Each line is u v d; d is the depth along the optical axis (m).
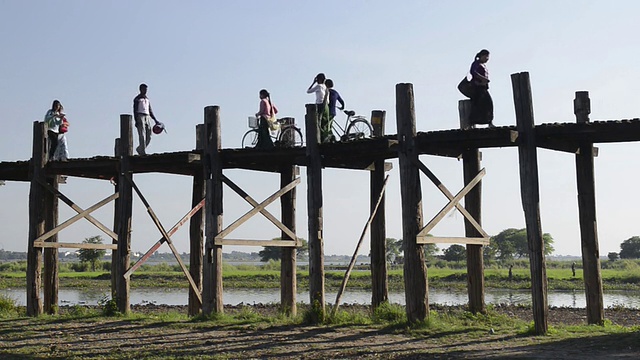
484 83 17.06
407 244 16.66
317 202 18.31
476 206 18.75
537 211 15.42
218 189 19.59
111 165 21.39
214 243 19.22
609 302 35.41
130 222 21.23
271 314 26.64
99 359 13.98
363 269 87.56
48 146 22.53
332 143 18.11
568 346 13.76
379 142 17.34
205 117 19.75
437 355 13.30
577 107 17.30
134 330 18.05
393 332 16.42
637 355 12.40
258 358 13.68
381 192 19.78
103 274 65.31
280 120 21.09
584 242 17.55
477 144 17.08
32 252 21.91
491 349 13.77
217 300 19.55
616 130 15.05
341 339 15.73
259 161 20.00
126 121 21.11
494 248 112.56
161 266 82.81
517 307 29.05
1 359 14.08
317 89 19.41
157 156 20.36
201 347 15.17
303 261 175.88
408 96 16.81
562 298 38.25
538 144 16.19
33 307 21.80
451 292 43.81
